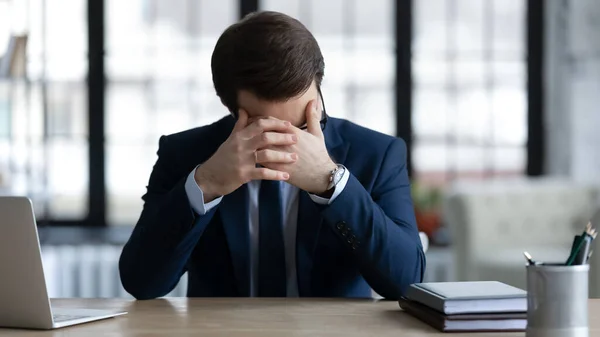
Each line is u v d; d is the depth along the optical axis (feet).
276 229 6.72
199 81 20.10
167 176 7.02
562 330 4.46
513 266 15.61
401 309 5.85
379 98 20.26
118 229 19.95
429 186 20.26
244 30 6.03
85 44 19.84
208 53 20.10
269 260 6.75
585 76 19.43
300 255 6.70
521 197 17.07
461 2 20.38
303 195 6.73
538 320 4.51
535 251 16.39
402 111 20.24
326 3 20.12
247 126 6.04
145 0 19.95
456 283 5.73
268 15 6.12
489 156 20.63
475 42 20.49
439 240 19.53
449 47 20.40
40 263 5.01
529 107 20.58
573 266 4.47
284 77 5.89
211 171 6.06
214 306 5.98
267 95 5.93
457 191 16.89
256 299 6.31
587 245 4.65
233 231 6.75
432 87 20.44
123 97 20.04
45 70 19.56
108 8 19.90
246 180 5.99
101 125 19.95
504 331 5.01
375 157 6.92
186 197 6.12
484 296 5.06
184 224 6.17
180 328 5.13
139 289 6.51
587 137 19.38
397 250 6.26
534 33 20.49
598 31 19.08
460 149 20.57
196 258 6.97
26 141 16.42
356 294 6.88
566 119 19.98
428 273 18.65
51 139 19.84
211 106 20.11
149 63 20.03
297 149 5.98
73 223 19.98
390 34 20.20
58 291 18.04
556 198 17.37
